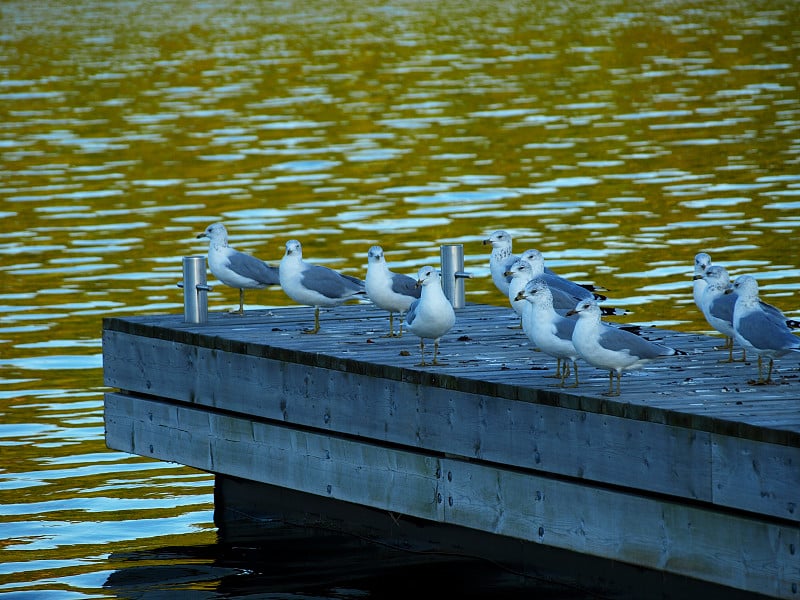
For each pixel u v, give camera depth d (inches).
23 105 1953.7
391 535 561.9
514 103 1856.5
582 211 1200.2
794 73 2036.2
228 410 586.9
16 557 547.5
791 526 408.2
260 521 591.5
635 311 874.1
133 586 518.6
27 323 897.5
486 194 1291.8
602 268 993.5
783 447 405.7
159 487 631.2
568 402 465.7
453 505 504.7
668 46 2439.7
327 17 3292.3
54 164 1507.1
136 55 2536.9
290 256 593.6
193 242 1133.1
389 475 524.1
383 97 1955.0
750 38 2501.2
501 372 508.1
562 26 2878.9
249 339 576.4
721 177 1318.9
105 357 635.5
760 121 1638.8
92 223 1211.2
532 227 1145.4
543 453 475.5
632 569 486.9
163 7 3673.7
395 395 518.6
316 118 1791.3
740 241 1058.1
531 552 518.0
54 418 718.5
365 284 597.9
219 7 3656.5
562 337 484.4
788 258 995.9
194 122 1785.2
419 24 3046.3
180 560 545.3
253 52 2551.7
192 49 2625.5
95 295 967.6
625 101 1840.6
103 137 1681.8
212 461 589.3
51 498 613.6
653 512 443.2
